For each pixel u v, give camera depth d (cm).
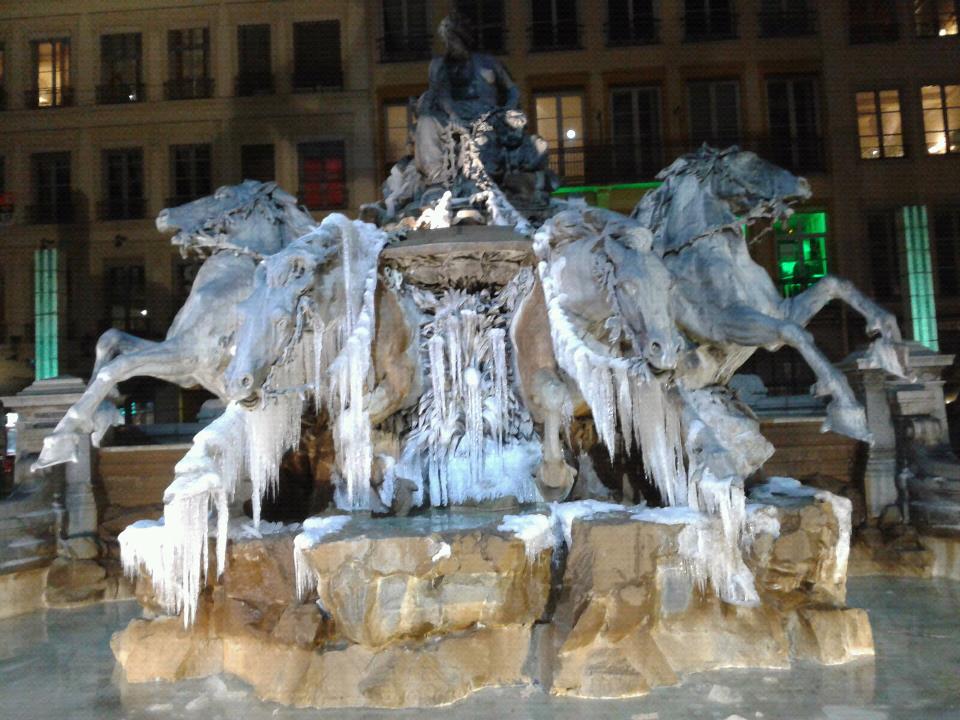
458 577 573
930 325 2080
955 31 2692
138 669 631
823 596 660
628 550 593
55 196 2780
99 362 809
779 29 2675
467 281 776
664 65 2662
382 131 2730
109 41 2811
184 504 618
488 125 1017
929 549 988
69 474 1022
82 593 959
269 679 593
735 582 618
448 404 766
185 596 621
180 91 2766
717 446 643
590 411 749
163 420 2544
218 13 2777
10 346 2725
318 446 767
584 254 678
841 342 2555
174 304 2733
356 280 705
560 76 2666
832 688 569
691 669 607
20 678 653
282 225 786
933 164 2650
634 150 2650
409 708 547
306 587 605
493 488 747
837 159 2653
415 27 2741
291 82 2748
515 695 566
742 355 797
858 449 1069
